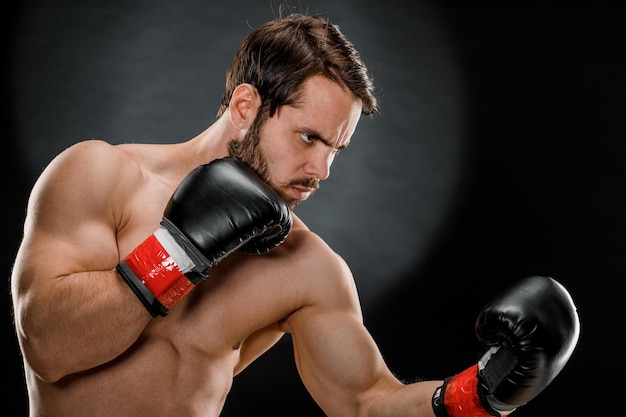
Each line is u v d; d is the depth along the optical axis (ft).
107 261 4.84
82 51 18.52
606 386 15.33
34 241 4.75
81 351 4.56
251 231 4.54
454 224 18.12
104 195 4.96
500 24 19.08
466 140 18.69
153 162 5.35
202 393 5.24
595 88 18.54
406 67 19.12
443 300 17.07
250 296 5.39
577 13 18.94
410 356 15.75
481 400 4.66
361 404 5.40
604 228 17.61
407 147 18.72
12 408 13.93
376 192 18.45
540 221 17.87
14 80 18.24
